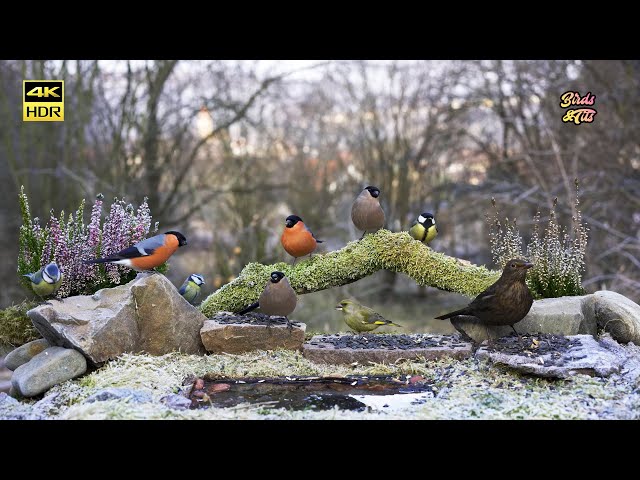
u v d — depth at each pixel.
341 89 14.02
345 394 5.02
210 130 12.81
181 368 5.45
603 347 5.42
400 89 14.02
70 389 5.07
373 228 6.67
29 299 7.18
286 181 13.68
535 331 5.77
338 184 13.96
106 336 5.37
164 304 5.68
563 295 6.33
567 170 11.44
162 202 13.05
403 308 14.14
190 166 12.75
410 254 6.47
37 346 5.68
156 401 4.79
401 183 14.15
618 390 4.85
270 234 13.20
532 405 4.60
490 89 12.94
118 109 12.53
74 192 13.08
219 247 12.88
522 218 12.32
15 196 13.74
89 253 6.21
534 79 12.32
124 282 6.33
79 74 12.62
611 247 10.81
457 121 13.80
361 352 5.71
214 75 12.79
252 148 13.30
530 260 6.45
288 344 5.86
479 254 14.47
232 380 5.30
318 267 6.53
